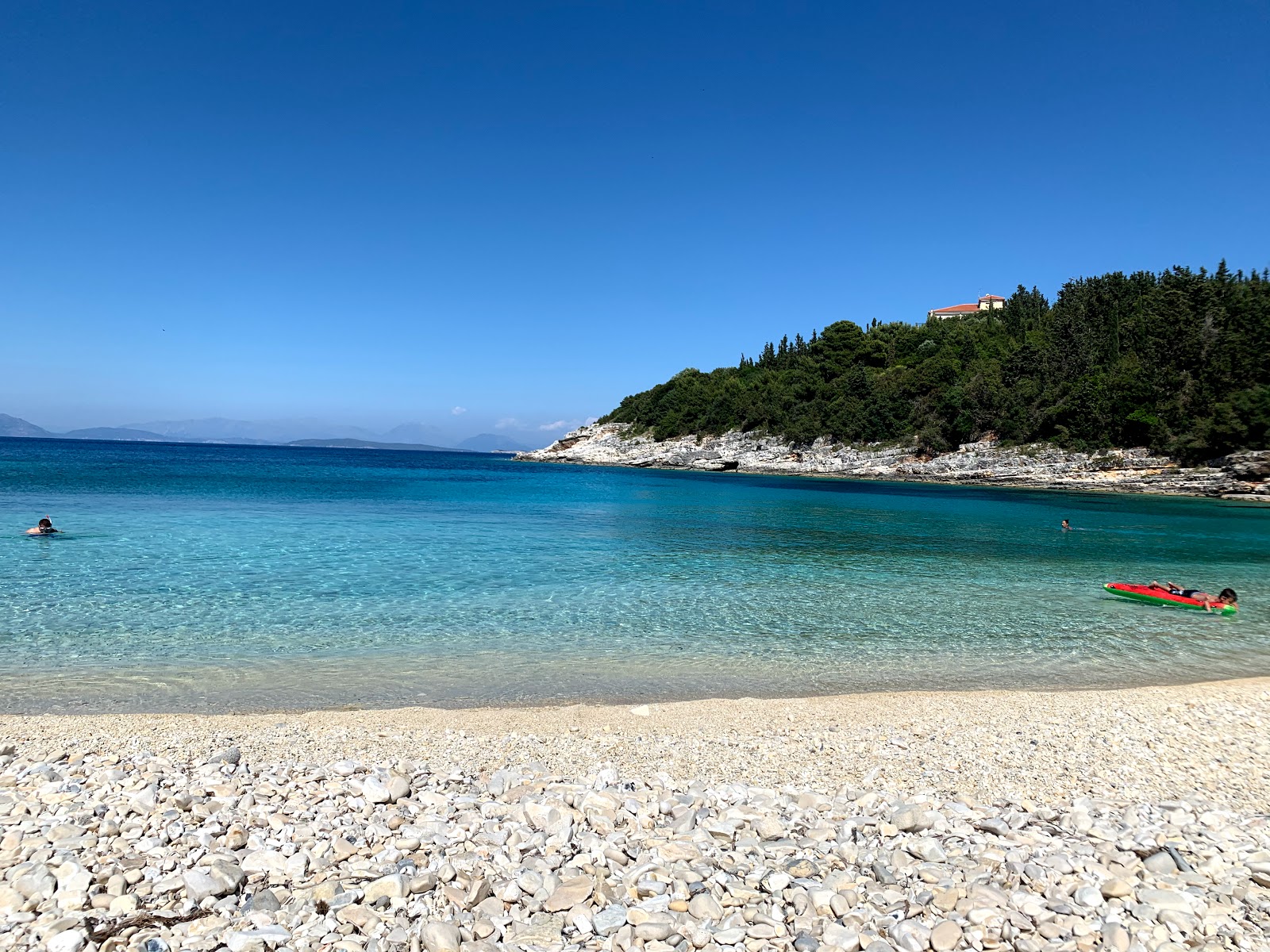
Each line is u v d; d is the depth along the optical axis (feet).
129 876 19.62
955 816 25.55
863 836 23.81
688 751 32.71
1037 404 337.31
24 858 20.38
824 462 398.01
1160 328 307.78
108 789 25.27
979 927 18.70
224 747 31.37
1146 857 22.61
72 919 17.53
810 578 81.46
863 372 423.23
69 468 261.85
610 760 31.48
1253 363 273.54
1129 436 300.40
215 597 62.08
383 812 24.52
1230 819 25.72
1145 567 97.09
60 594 61.31
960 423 356.79
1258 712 38.52
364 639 51.31
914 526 144.36
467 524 126.11
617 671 46.11
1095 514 185.16
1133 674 48.52
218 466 343.26
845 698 41.73
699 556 96.43
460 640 52.03
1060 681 46.88
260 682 41.83
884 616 63.52
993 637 57.11
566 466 513.04
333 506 151.94
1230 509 209.46
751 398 480.23
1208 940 18.37
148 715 35.91
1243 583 87.20
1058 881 21.09
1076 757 32.32
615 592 70.69
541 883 20.36
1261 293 299.79
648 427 560.61
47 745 30.63
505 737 33.99
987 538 127.34
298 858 20.86
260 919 18.11
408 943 17.47
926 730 35.88
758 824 24.16
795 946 17.78
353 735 33.68
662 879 20.65
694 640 53.93
